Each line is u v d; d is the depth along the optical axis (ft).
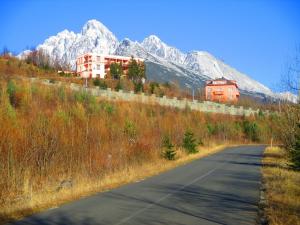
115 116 116.78
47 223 33.17
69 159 61.31
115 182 60.08
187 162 101.45
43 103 104.99
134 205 41.55
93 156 66.95
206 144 174.19
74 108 93.56
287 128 87.45
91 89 159.12
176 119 163.84
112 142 78.18
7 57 237.25
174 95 258.37
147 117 141.28
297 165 73.26
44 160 56.18
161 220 34.40
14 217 35.42
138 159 86.22
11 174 47.32
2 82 114.93
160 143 106.83
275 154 125.18
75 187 51.96
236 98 383.86
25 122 60.59
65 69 315.58
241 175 71.41
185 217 35.68
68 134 65.67
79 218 35.09
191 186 56.70
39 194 45.85
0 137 52.06
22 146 54.29
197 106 230.89
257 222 33.78
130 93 178.81
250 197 46.85
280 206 39.55
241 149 165.37
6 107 67.26
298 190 50.01
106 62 359.46
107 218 35.09
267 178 64.59
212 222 33.73
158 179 65.51
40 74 216.13
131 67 301.63
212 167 87.97
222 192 50.88
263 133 232.73
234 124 238.89
